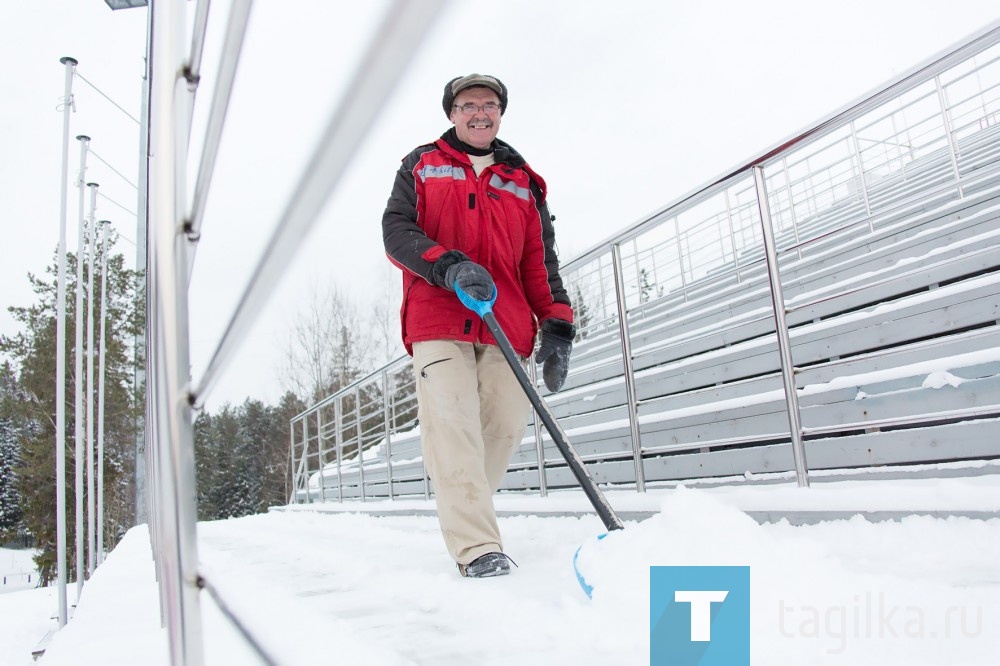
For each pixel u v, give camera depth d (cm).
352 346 2211
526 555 206
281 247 38
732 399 316
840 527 166
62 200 543
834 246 572
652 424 349
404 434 703
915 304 270
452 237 203
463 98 207
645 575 119
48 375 1858
